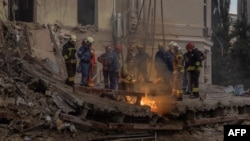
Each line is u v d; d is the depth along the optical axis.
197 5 24.66
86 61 13.73
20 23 18.59
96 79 19.78
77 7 20.88
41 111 10.55
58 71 16.70
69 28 20.17
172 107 12.80
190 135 13.25
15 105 10.45
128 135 11.59
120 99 13.08
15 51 14.54
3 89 10.78
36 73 12.73
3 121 10.19
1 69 12.51
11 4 19.80
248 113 16.91
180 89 14.17
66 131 10.57
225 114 15.25
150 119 12.12
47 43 18.58
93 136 10.91
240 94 21.67
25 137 9.92
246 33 38.09
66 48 13.27
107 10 21.19
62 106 10.89
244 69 36.78
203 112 14.38
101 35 20.91
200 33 24.66
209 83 26.09
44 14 19.78
